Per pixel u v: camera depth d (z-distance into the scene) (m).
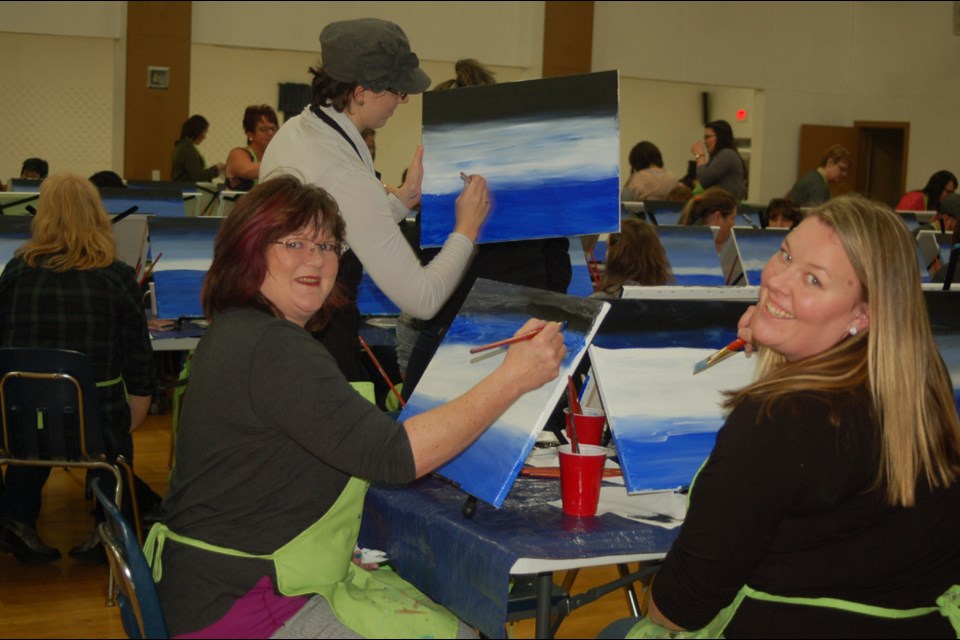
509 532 1.52
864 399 1.32
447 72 10.57
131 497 2.91
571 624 2.73
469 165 2.27
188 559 1.48
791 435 1.29
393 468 1.41
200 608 1.46
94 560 3.14
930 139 10.64
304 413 1.42
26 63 8.27
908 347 1.32
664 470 1.69
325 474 1.50
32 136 8.37
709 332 1.85
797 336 1.39
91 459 2.79
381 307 3.81
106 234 2.96
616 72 2.11
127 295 2.93
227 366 1.47
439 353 1.82
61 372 2.69
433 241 2.30
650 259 3.60
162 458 4.32
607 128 2.13
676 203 6.83
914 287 1.34
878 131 11.27
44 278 2.87
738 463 1.31
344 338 2.32
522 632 2.49
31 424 2.73
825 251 1.37
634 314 1.79
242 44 8.92
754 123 11.14
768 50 10.95
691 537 1.35
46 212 2.91
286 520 1.49
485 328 1.77
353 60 2.09
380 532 1.79
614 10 10.23
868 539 1.33
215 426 1.48
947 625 1.34
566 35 9.93
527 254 2.64
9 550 3.10
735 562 1.31
